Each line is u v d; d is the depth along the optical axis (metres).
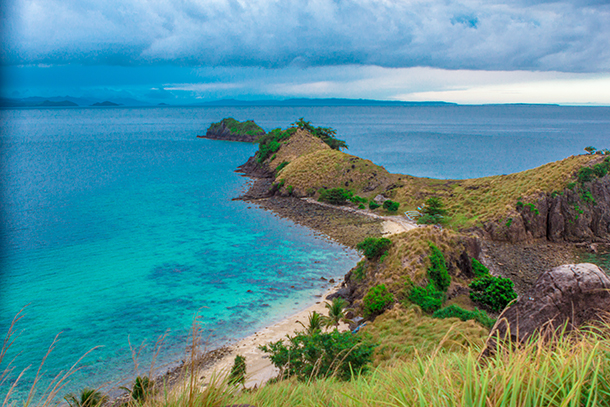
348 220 97.25
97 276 67.75
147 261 74.75
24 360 41.94
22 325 50.72
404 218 96.19
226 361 39.31
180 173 180.62
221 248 81.19
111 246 83.88
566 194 84.44
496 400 3.83
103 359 42.06
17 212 113.50
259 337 45.75
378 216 99.12
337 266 70.06
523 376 3.77
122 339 46.75
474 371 4.15
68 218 107.00
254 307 54.75
